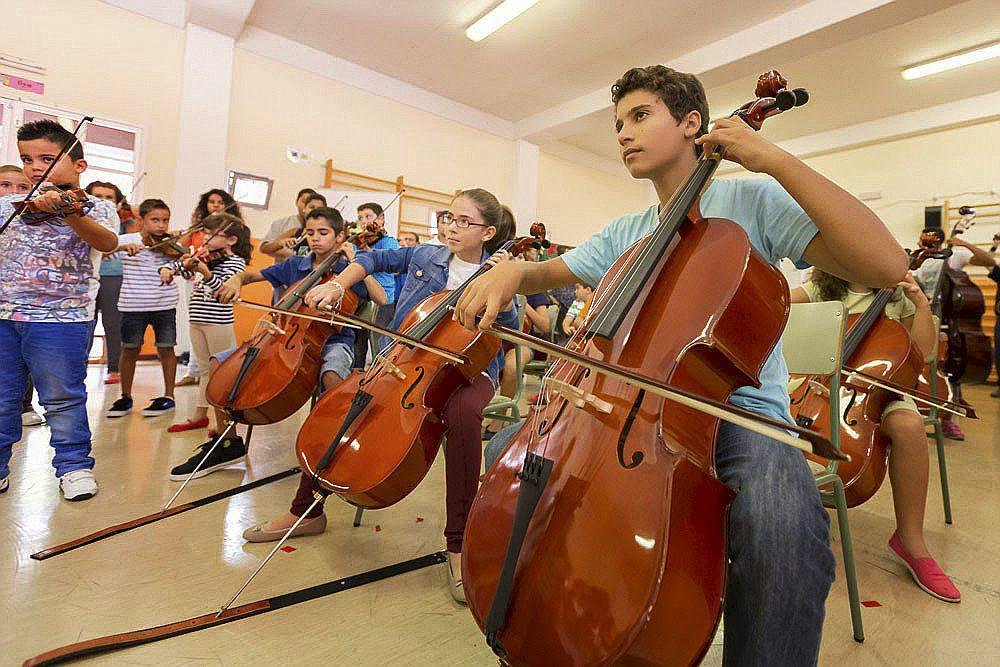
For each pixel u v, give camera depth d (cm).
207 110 491
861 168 704
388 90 611
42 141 169
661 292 85
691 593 61
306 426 137
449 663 106
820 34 454
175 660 102
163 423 271
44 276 174
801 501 75
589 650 57
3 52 411
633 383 66
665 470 65
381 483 117
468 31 514
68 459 177
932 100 613
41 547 141
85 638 106
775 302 82
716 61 516
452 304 148
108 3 450
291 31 532
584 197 856
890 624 127
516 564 62
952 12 460
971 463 268
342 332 201
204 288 254
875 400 152
